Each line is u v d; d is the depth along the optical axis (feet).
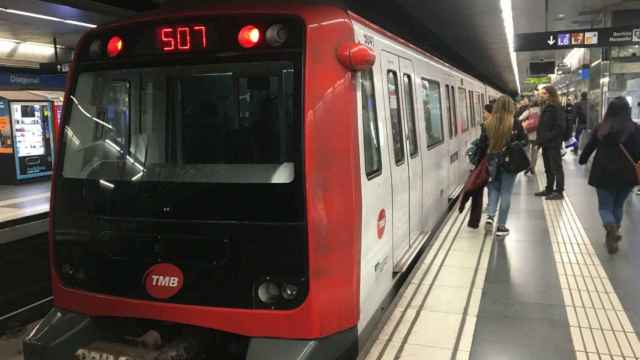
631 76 48.16
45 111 40.63
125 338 10.09
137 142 9.98
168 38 9.77
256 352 9.04
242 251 9.20
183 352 9.56
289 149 9.02
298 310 8.98
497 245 20.26
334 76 9.40
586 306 14.11
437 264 18.01
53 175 10.53
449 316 13.65
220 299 9.32
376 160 12.06
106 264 10.03
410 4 36.70
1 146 38.17
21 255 17.20
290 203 8.95
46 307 16.79
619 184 17.88
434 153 20.85
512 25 49.67
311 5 9.75
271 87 9.15
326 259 9.12
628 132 17.57
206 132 9.55
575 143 52.42
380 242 12.00
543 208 27.07
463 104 32.30
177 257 9.53
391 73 14.60
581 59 71.15
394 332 12.78
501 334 12.55
